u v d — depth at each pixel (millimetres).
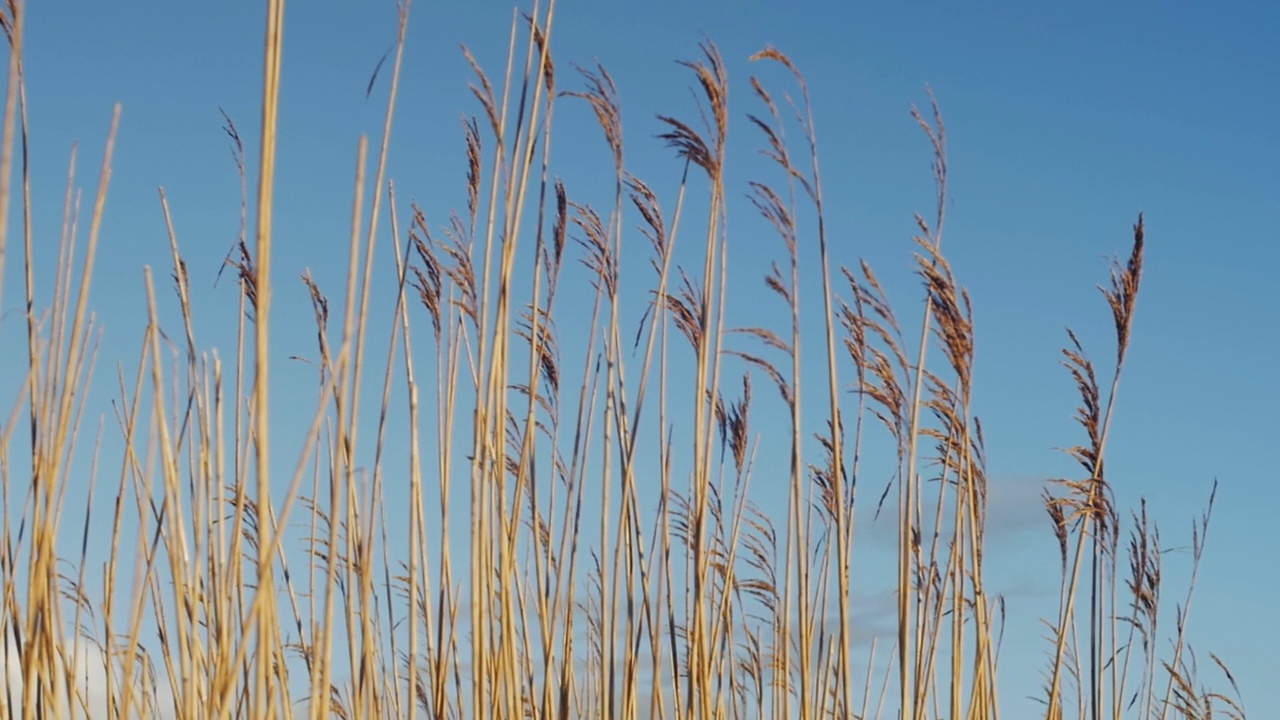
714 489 4516
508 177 3943
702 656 3977
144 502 3502
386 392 3986
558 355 4367
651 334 4141
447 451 4082
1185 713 4902
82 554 3715
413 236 4242
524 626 4102
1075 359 4191
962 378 3949
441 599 3998
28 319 3549
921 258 3812
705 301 3988
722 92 3910
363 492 3521
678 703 4090
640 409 4133
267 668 3385
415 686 3887
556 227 4277
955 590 4059
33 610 3465
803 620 3961
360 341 3561
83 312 3523
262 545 3279
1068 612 4215
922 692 4012
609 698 4016
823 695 4152
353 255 3312
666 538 4105
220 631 3465
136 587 3506
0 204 3283
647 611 4227
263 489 3264
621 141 4121
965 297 3871
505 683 3930
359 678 3941
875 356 4078
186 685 3521
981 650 4137
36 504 3510
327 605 3459
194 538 3619
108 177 3512
